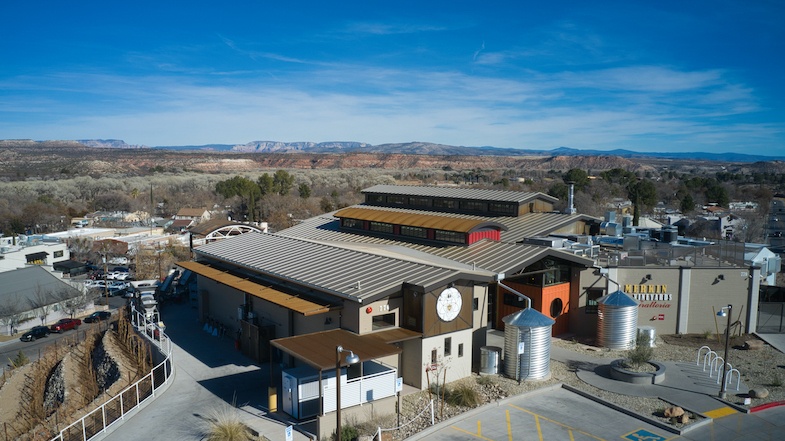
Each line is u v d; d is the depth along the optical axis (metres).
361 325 24.78
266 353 29.89
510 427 21.56
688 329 33.94
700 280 33.69
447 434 20.98
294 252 34.53
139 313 36.88
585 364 28.33
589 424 21.75
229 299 35.22
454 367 26.20
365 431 20.86
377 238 41.72
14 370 37.28
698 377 26.34
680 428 21.05
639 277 33.44
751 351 30.61
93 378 30.52
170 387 26.20
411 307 25.56
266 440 20.53
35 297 53.09
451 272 26.20
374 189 53.09
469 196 45.59
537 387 25.23
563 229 41.16
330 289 25.95
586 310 33.56
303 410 22.09
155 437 21.16
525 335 25.92
